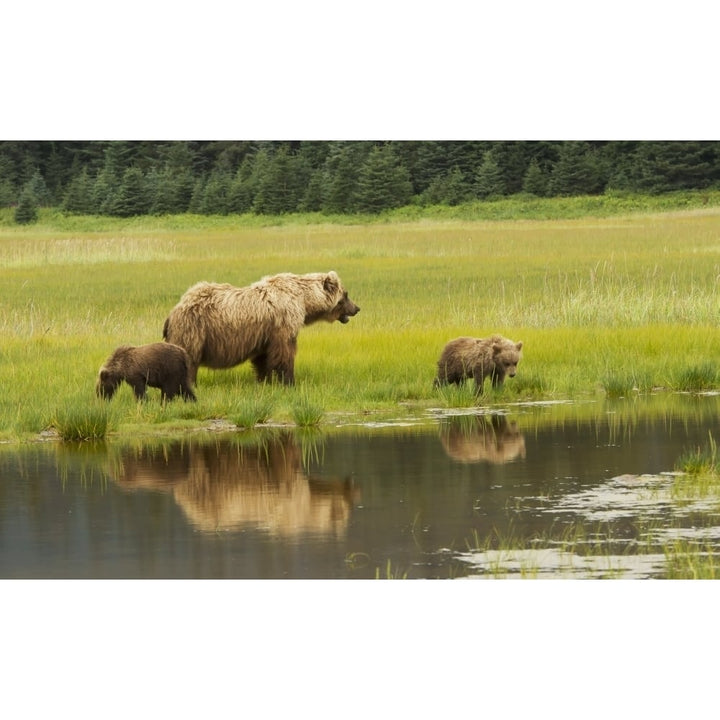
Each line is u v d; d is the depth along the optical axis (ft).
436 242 650.02
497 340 203.10
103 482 141.90
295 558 108.58
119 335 275.80
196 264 529.86
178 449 162.09
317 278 216.74
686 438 164.86
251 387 208.85
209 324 203.72
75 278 466.29
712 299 297.94
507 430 173.58
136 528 120.26
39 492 136.77
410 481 140.36
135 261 557.74
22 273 493.36
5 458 157.17
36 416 177.37
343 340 255.29
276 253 590.14
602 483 137.39
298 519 123.03
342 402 199.52
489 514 123.24
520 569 103.35
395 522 120.98
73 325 296.51
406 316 313.73
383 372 219.61
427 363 227.40
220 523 122.01
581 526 117.60
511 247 599.16
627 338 251.39
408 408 197.06
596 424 177.68
